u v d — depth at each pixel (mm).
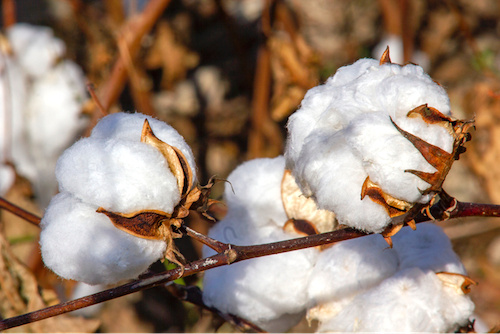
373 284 626
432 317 610
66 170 564
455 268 633
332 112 564
